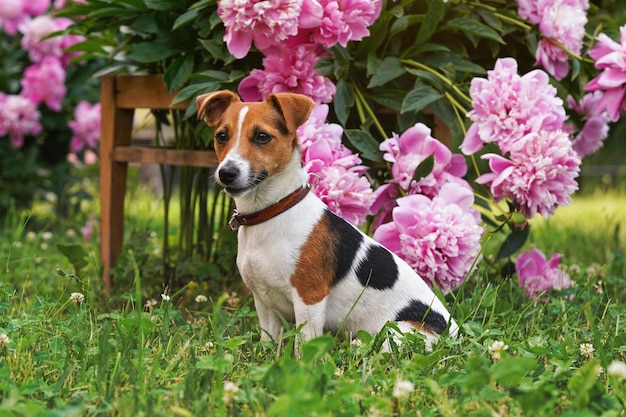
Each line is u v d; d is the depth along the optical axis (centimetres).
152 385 263
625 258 525
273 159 315
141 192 866
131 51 423
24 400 248
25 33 677
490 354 302
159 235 632
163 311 350
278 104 318
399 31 394
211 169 466
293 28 366
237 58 386
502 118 376
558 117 383
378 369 283
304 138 366
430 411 243
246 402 249
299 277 320
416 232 367
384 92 404
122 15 436
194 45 425
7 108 658
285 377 239
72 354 299
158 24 417
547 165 371
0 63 714
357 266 333
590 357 304
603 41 416
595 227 695
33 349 306
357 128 426
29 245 582
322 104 392
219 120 333
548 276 429
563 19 417
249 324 364
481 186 461
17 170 681
